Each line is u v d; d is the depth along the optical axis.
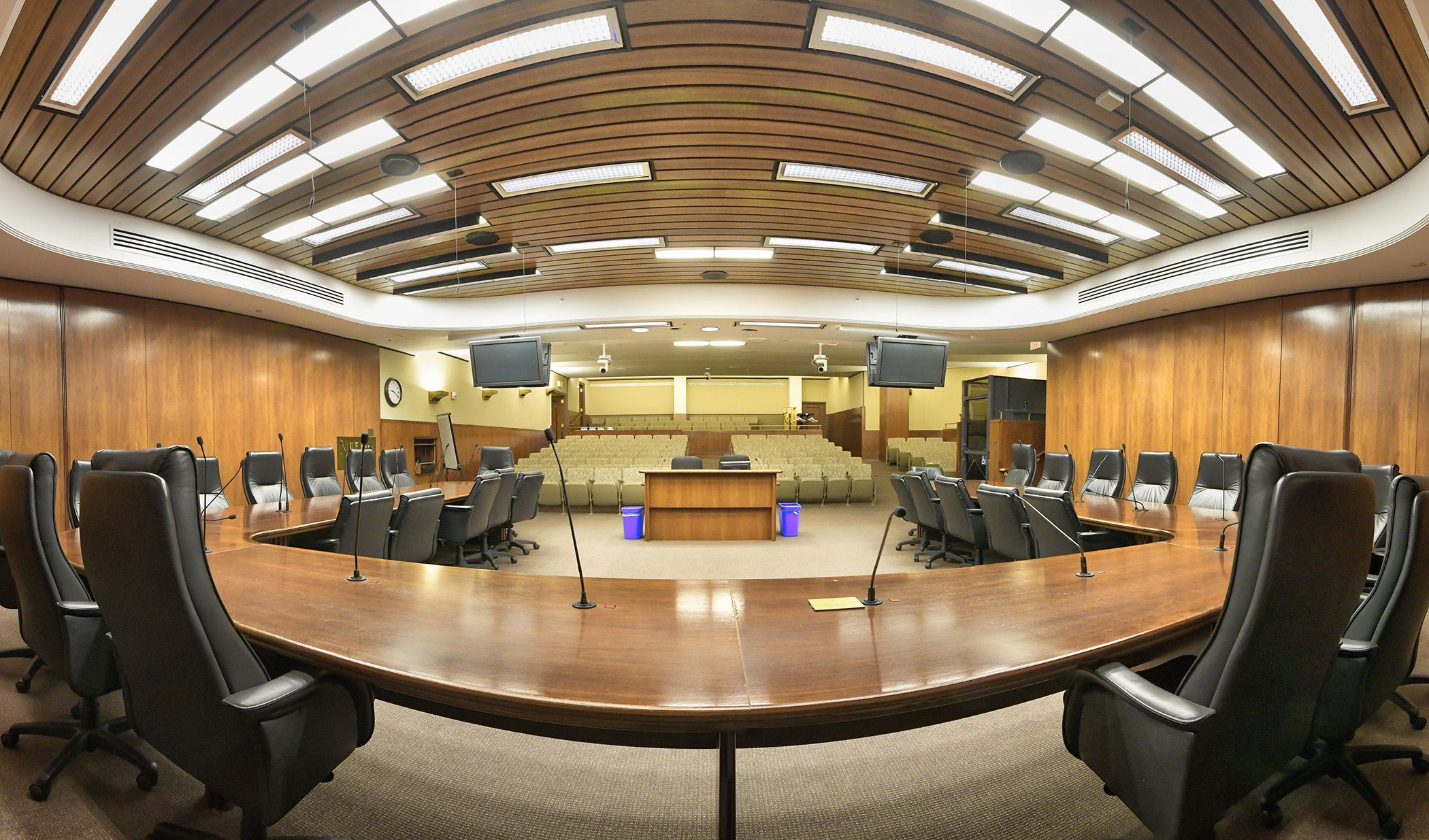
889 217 5.16
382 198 4.59
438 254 6.23
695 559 5.27
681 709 1.06
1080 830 1.62
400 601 1.73
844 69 3.04
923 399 16.91
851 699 1.09
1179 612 1.62
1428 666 2.66
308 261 6.40
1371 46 2.70
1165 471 4.85
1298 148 3.73
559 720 1.12
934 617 1.59
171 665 1.21
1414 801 1.74
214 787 1.24
